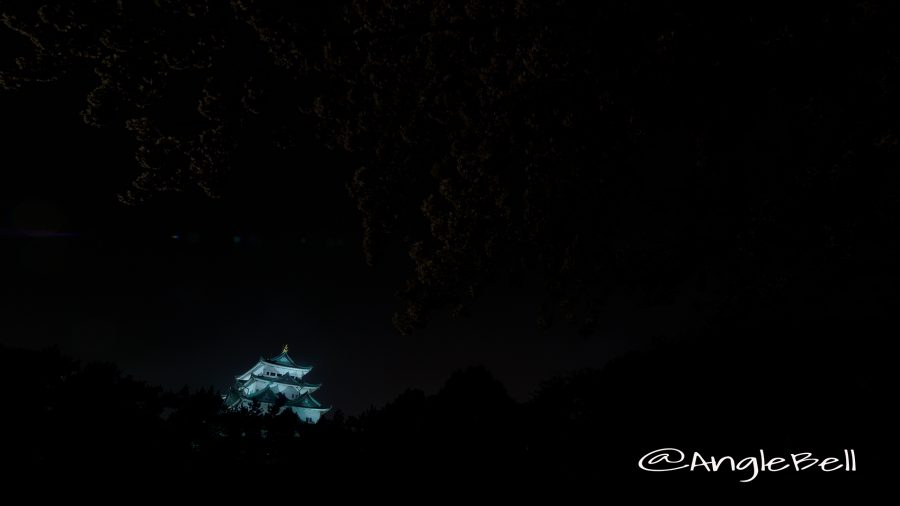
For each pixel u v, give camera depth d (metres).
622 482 7.31
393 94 12.66
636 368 7.84
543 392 8.18
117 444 6.52
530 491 7.40
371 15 11.86
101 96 10.62
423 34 12.03
